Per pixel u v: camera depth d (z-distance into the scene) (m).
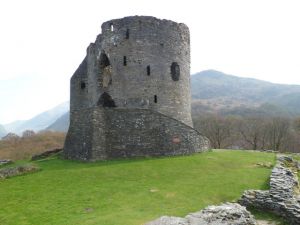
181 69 34.88
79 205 16.86
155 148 29.06
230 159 28.38
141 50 33.06
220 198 18.27
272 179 20.05
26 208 16.77
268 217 15.79
